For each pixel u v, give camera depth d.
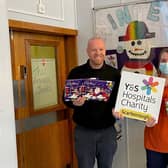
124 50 3.19
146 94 2.43
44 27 2.99
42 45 3.18
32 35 3.04
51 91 3.32
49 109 3.27
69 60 3.54
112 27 3.25
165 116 2.41
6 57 1.56
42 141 3.19
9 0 2.59
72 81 2.47
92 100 2.51
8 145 1.57
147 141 2.51
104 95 2.44
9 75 1.58
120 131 3.24
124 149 3.25
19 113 2.88
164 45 2.98
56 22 3.18
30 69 3.01
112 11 3.24
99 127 2.55
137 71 3.13
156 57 3.03
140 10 3.08
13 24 2.62
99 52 2.48
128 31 3.16
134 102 2.45
